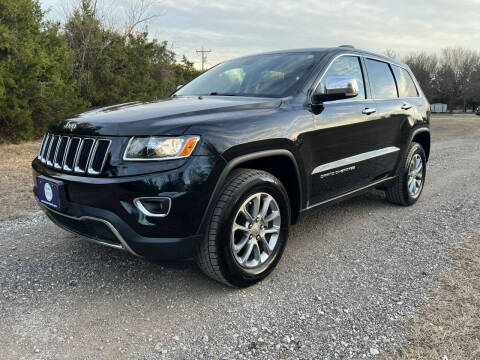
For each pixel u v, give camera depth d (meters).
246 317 2.56
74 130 2.75
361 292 2.87
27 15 10.45
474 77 73.94
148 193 2.38
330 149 3.49
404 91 4.92
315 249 3.67
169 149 2.42
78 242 3.77
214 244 2.62
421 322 2.47
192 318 2.55
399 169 4.76
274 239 3.06
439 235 4.02
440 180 6.74
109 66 13.23
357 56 4.12
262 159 2.95
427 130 5.18
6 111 9.59
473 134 17.09
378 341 2.30
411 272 3.18
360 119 3.83
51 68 10.80
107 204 2.46
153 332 2.40
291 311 2.62
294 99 3.24
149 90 13.95
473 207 5.02
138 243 2.45
